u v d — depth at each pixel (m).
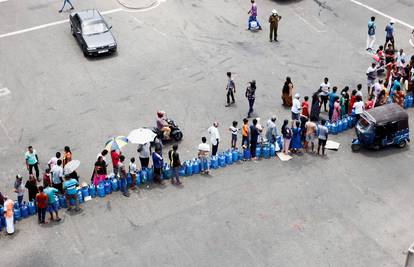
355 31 33.47
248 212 20.89
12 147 24.50
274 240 19.66
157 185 22.30
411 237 19.77
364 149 24.33
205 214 20.81
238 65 30.45
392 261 18.80
